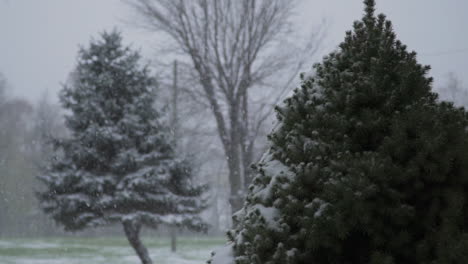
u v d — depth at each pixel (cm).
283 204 446
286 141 484
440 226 402
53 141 1959
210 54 2522
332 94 471
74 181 1827
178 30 2481
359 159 415
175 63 2589
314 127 467
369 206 390
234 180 2530
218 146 3072
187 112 2612
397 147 409
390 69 468
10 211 5356
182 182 1961
